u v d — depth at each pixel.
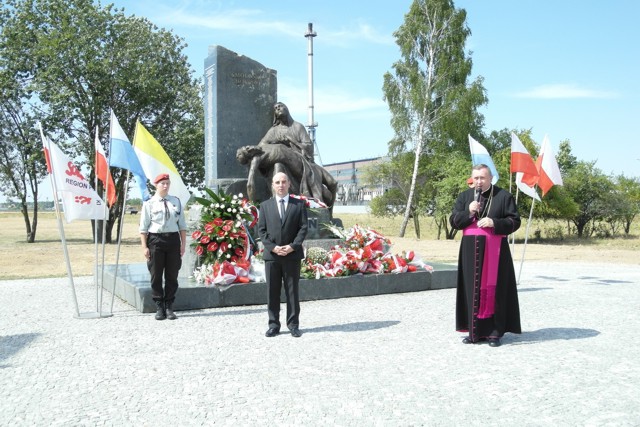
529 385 4.98
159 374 5.32
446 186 33.00
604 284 11.80
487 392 4.80
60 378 5.23
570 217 34.34
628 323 7.64
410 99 33.56
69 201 7.98
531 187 11.41
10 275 14.61
